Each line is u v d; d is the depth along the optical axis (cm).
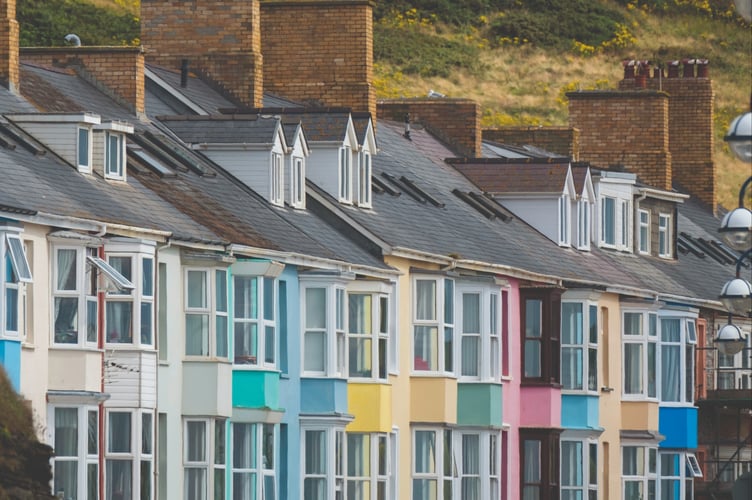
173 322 8156
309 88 11494
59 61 9675
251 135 9469
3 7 8825
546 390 10888
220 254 8338
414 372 10025
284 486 8906
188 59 10744
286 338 8925
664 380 12381
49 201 7506
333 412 9069
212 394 8256
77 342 7450
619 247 12850
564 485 11156
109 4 19700
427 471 10019
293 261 8850
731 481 12962
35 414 7225
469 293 10331
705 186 15150
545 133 13888
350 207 9994
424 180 11312
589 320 11338
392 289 9762
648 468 12000
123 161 8394
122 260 7738
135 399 7725
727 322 13500
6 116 8144
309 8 11500
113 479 7706
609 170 13075
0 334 7038
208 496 8250
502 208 11850
